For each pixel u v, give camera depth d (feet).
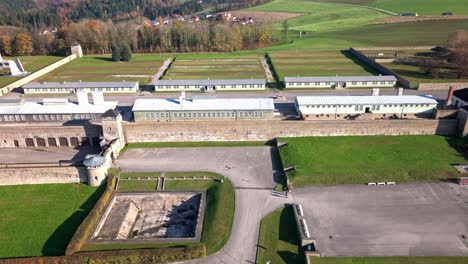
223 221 237.25
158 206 272.92
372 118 364.58
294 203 252.01
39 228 245.45
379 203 248.73
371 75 519.19
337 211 242.17
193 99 376.07
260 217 240.53
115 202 269.44
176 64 625.41
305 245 214.69
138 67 614.75
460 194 255.50
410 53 630.33
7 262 208.44
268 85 492.95
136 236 244.42
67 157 325.42
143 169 299.17
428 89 445.37
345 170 283.38
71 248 212.84
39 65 640.58
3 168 286.87
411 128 337.11
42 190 282.77
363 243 213.87
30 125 360.48
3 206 269.03
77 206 264.72
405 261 199.72
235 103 368.07
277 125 338.54
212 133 342.64
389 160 296.10
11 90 496.64
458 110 335.88
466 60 469.16
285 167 293.84
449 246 210.18
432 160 294.05
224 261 208.74
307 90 466.29
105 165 288.51
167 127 340.59
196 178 285.23
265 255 211.41
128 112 397.80
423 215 236.02
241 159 311.88
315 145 323.37
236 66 604.08
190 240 225.15
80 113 368.27
